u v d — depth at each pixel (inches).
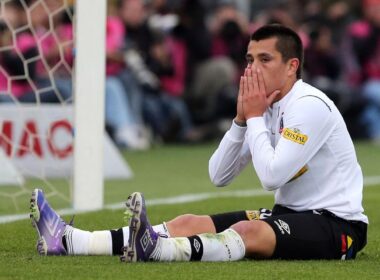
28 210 1117.7
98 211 1053.8
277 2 2632.9
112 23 1898.4
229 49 2156.7
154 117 2065.7
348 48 2300.7
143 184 1449.3
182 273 671.1
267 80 740.7
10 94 1341.0
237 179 1539.1
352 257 747.4
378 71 2308.1
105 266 697.0
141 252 694.5
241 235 719.7
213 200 1215.6
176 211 1092.5
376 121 2294.5
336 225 732.0
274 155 722.2
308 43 2167.8
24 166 1371.8
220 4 2330.2
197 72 2117.4
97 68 1066.1
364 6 2527.1
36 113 1323.8
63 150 1314.0
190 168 1695.4
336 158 737.6
